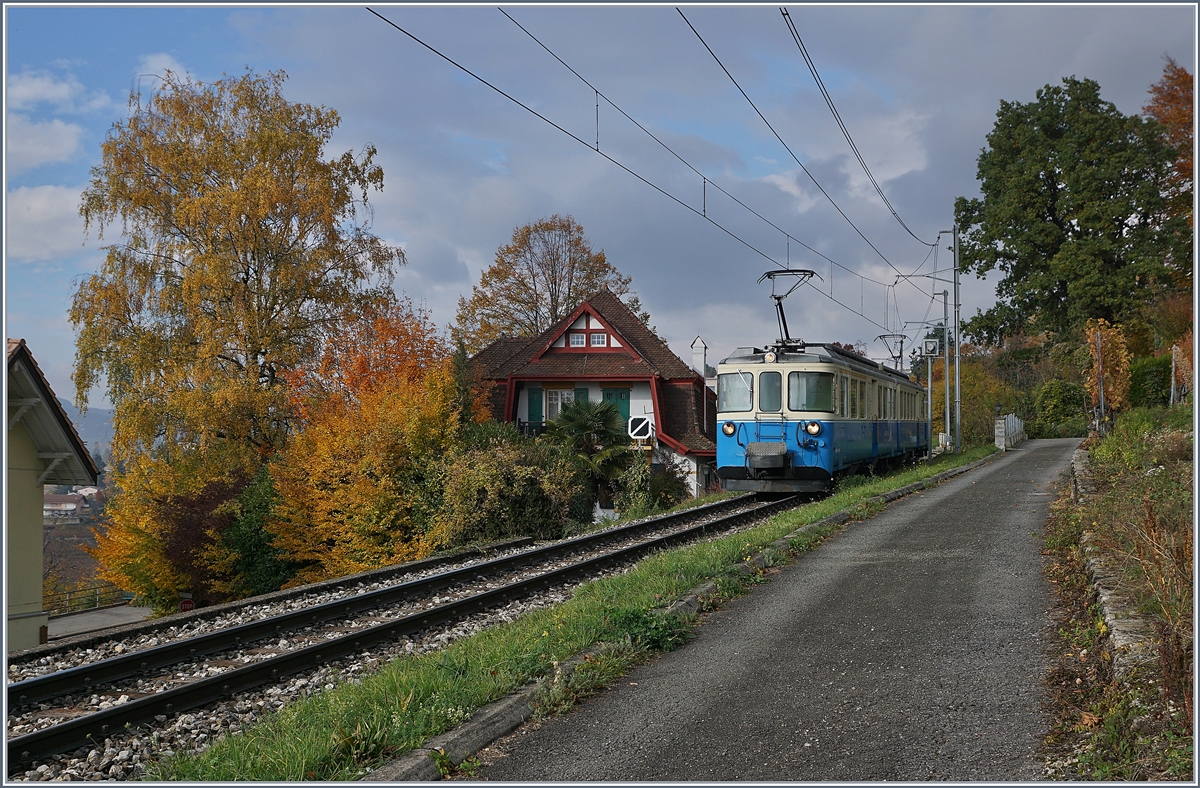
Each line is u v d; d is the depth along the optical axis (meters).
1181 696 5.02
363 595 11.77
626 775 5.11
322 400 27.42
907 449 29.94
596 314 36.59
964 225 49.91
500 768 5.34
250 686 8.28
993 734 5.28
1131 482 12.72
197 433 27.55
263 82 31.16
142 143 29.12
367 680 7.23
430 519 22.91
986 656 6.76
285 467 25.14
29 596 18.94
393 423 24.28
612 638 7.73
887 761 5.03
